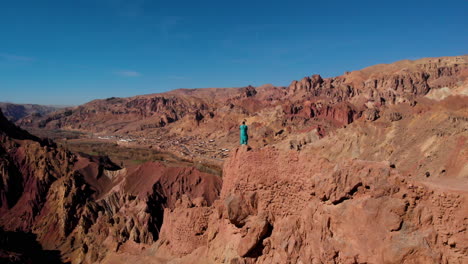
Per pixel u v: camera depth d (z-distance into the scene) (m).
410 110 136.38
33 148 92.88
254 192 24.36
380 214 18.41
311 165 21.94
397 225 17.80
